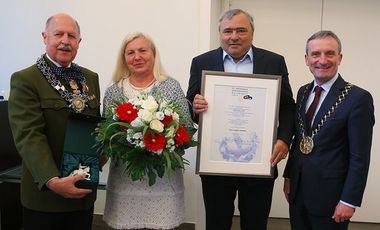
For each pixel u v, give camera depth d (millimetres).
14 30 3145
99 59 3057
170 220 1721
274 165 1817
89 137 1576
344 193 1573
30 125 1486
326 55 1618
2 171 2482
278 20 3191
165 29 2943
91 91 1737
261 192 1937
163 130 1497
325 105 1643
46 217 1585
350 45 3152
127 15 2980
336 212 1590
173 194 1733
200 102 1792
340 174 1612
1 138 2492
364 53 3145
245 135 1827
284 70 1953
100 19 3014
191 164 2906
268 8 3189
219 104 1813
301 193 1708
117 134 1483
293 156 1778
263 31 3217
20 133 1479
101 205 3055
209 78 1802
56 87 1582
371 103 1581
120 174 1716
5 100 2705
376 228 3197
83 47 3061
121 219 1699
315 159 1643
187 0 2887
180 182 1781
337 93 1628
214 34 3033
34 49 3143
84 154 1547
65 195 1457
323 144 1624
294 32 3184
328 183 1616
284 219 3348
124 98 1723
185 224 3000
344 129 1604
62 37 1604
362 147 1552
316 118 1661
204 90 1804
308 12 3156
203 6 2869
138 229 1704
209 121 1816
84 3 3016
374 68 3148
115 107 1598
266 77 1797
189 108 1866
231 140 1827
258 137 1830
